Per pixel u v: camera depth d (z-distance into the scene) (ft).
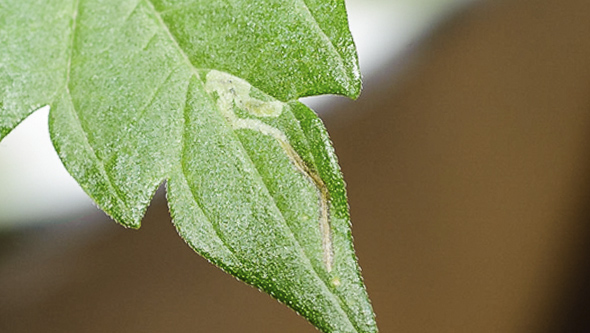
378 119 1.64
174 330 1.66
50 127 0.64
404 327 1.85
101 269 1.60
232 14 0.65
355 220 1.76
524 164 1.80
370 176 1.71
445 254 1.85
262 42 0.65
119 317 1.62
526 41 1.67
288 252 0.64
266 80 0.65
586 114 1.74
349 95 0.65
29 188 1.33
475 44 1.63
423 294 1.86
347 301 0.64
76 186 1.39
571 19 1.67
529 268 1.90
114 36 0.64
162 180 0.64
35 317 1.55
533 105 1.73
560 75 1.71
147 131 0.64
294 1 0.65
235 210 0.64
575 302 1.93
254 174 0.64
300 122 0.65
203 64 0.64
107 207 0.64
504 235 1.88
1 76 0.64
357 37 1.47
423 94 1.64
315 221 0.64
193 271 1.69
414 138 1.69
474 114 1.71
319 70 0.65
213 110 0.64
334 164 0.64
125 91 0.64
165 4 0.65
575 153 1.79
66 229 1.50
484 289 1.91
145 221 1.59
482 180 1.80
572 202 1.87
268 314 1.74
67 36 0.64
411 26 1.52
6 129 0.64
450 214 1.81
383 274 1.83
